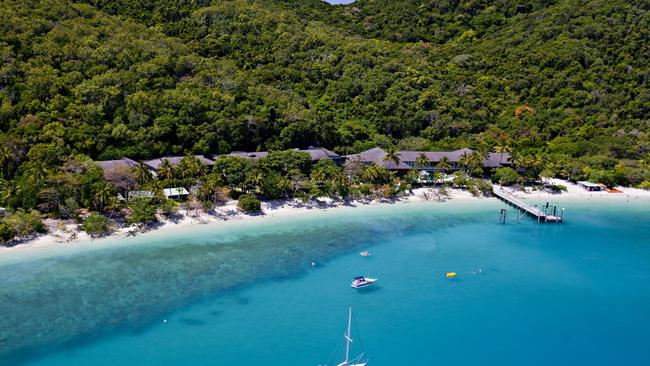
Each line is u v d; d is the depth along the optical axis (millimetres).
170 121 108812
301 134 122750
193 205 84188
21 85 101000
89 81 107812
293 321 51344
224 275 62000
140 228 76625
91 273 60750
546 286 62312
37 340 45875
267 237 76875
